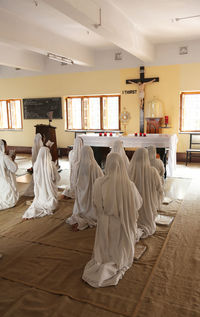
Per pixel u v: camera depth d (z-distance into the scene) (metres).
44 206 4.65
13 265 3.08
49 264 3.08
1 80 12.02
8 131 12.33
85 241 3.60
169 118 9.32
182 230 3.92
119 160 2.71
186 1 5.32
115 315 2.29
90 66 10.09
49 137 8.04
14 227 4.12
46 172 4.61
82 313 2.32
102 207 2.74
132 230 2.86
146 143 7.12
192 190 5.95
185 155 9.30
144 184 3.60
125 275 2.85
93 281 2.67
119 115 10.28
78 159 5.20
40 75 11.15
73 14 4.54
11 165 4.88
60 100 10.92
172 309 2.36
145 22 6.61
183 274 2.86
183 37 8.09
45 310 2.36
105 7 5.23
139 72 9.50
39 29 7.02
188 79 8.88
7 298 2.53
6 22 6.03
